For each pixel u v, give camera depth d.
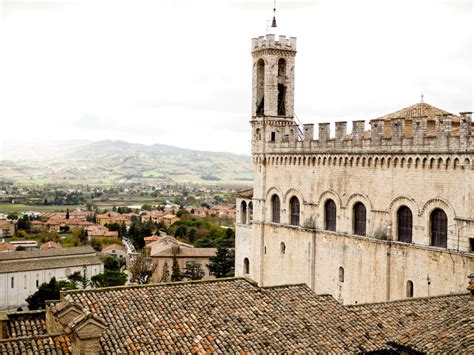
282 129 92.19
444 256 64.31
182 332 37.25
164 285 42.97
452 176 63.31
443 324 35.62
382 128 72.19
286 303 42.75
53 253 171.12
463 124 61.91
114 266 191.62
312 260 83.62
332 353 37.34
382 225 72.25
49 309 40.47
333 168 79.94
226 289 43.53
